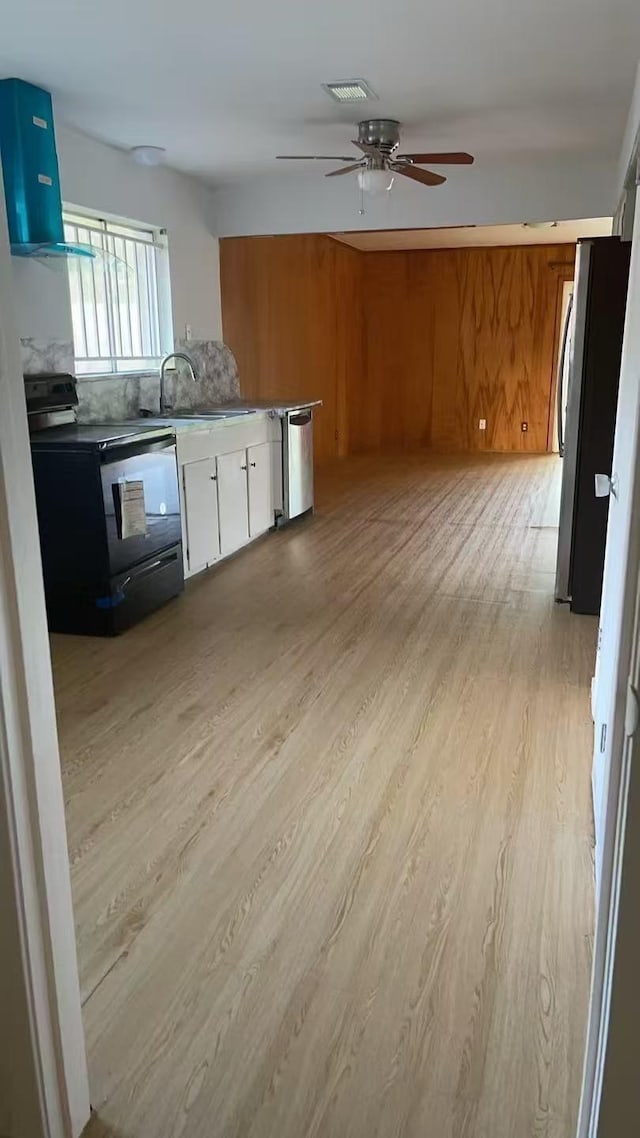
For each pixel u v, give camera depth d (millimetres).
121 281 5211
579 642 3838
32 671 1273
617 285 3801
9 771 1245
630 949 1013
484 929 1952
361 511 6785
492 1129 1464
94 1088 1555
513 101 4203
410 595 4570
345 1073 1575
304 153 5207
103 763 2742
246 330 7145
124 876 2156
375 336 10227
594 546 4133
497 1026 1677
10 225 3842
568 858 2215
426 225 6043
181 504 4609
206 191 6109
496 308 9734
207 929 1962
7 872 1274
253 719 3064
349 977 1810
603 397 3961
